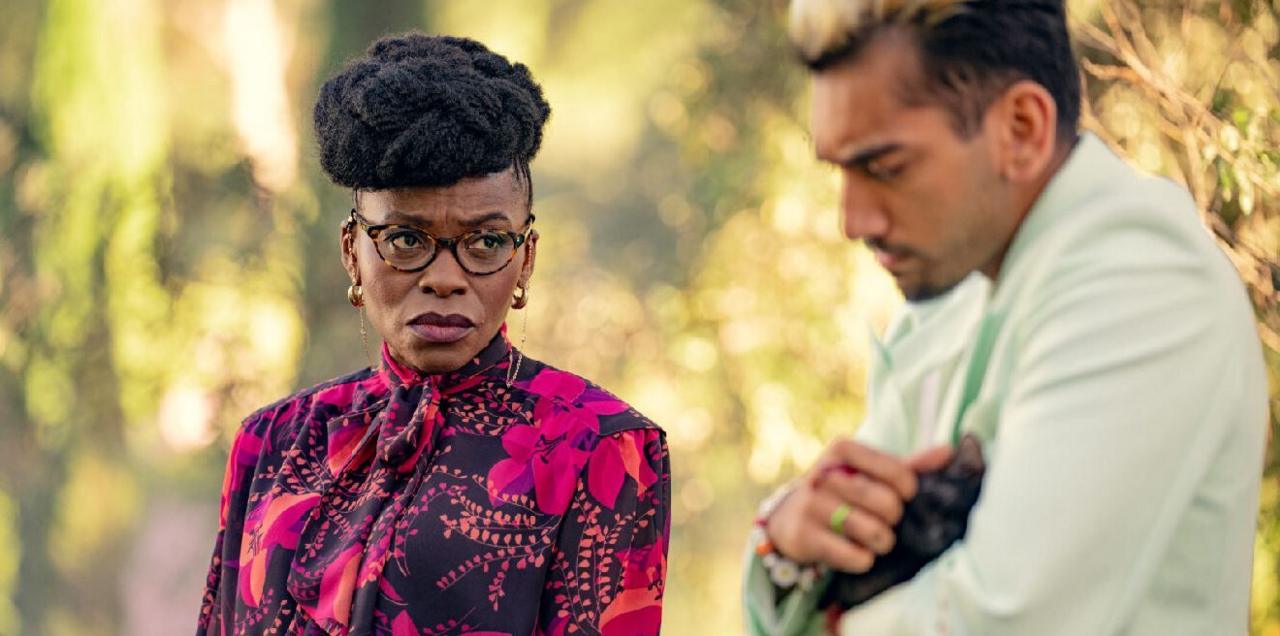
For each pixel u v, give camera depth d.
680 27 10.92
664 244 10.70
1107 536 1.51
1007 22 1.58
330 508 2.94
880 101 1.58
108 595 11.23
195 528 11.38
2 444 10.48
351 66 2.85
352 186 2.83
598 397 3.00
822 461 1.68
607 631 2.89
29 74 9.96
